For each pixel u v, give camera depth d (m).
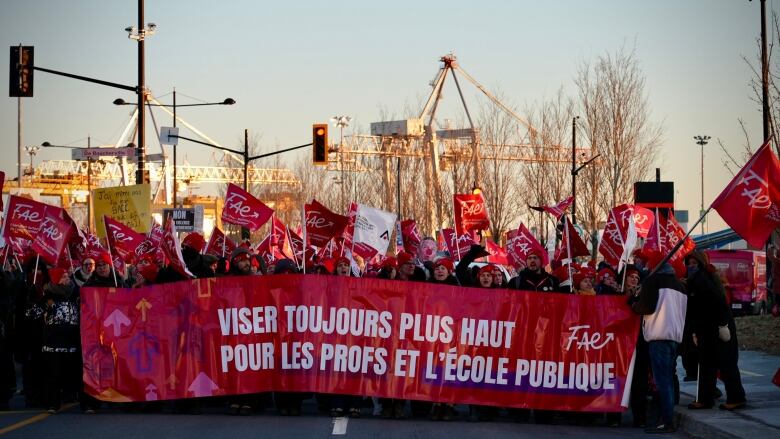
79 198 104.06
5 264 17.14
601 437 12.73
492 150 56.12
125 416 13.92
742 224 13.13
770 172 13.10
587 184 47.97
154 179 99.94
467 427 13.38
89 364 13.83
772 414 13.41
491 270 14.36
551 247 50.81
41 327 15.30
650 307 13.07
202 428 12.73
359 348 13.94
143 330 13.93
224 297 13.95
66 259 17.94
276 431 12.54
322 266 16.22
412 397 13.91
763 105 23.75
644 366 13.91
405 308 13.95
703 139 78.69
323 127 33.75
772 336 24.23
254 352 13.93
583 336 13.95
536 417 14.27
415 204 66.94
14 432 12.30
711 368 14.00
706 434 12.58
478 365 13.97
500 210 54.19
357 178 74.69
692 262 14.13
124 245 20.31
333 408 14.16
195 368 13.92
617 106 46.53
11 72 25.42
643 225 20.42
